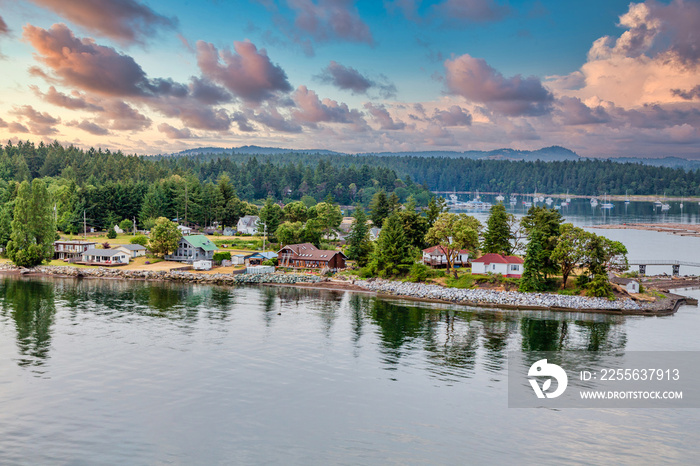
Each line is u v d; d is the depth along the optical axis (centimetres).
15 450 5106
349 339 8794
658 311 11069
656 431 5700
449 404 6306
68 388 6556
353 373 7238
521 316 10575
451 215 14512
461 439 5478
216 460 5000
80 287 13250
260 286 13775
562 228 12300
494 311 11031
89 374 7019
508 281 12569
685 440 5525
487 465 4978
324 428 5666
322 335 9000
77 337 8606
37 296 11919
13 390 6456
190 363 7500
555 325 9844
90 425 5638
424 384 6888
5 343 8219
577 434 5622
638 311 11044
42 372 7050
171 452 5128
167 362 7519
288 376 7088
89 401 6206
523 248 14538
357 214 16788
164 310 10662
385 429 5659
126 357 7688
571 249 11719
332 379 7012
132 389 6569
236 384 6781
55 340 8431
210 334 8925
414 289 12812
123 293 12488
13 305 10906
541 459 5094
